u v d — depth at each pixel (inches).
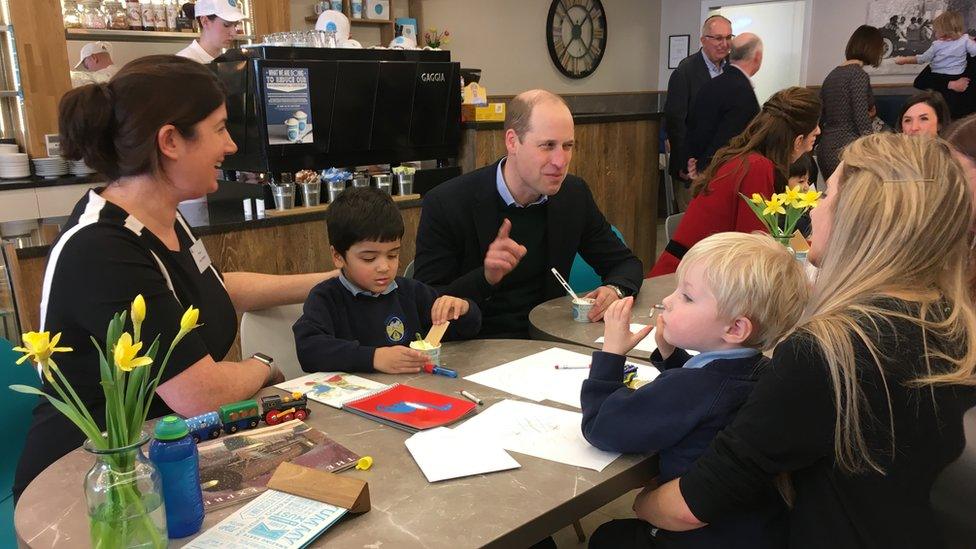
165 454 35.7
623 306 51.4
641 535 49.0
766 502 43.6
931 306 38.3
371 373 61.1
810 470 39.6
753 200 88.4
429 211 85.1
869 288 39.6
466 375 60.5
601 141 185.6
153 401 54.4
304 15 230.1
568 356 65.5
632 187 199.0
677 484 43.7
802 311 44.7
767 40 323.6
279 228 123.4
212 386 52.4
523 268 86.5
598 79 334.0
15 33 173.2
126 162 53.4
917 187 39.1
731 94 165.3
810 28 308.5
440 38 250.2
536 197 84.4
